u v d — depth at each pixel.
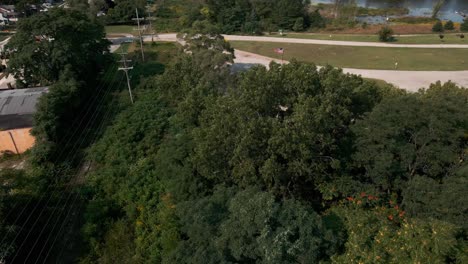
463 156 19.16
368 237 15.84
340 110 20.73
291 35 69.25
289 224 15.12
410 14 88.25
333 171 21.34
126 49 60.03
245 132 18.98
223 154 20.66
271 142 18.39
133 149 28.50
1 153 29.70
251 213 14.93
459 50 56.53
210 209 16.89
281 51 53.31
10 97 34.03
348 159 20.28
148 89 39.81
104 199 23.56
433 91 24.03
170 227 19.69
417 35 66.56
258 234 15.28
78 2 77.88
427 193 17.20
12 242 17.72
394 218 17.92
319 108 19.08
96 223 21.41
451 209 15.95
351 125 20.77
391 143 18.77
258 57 54.72
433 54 54.53
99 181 25.28
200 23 37.84
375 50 57.34
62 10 40.19
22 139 29.66
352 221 16.83
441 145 19.03
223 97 23.97
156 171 25.22
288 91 21.97
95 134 32.34
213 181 22.00
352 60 52.56
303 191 22.47
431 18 77.56
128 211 22.30
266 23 73.25
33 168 26.45
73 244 20.75
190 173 21.52
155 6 90.81
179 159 23.33
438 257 14.04
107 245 20.22
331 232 15.65
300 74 21.39
